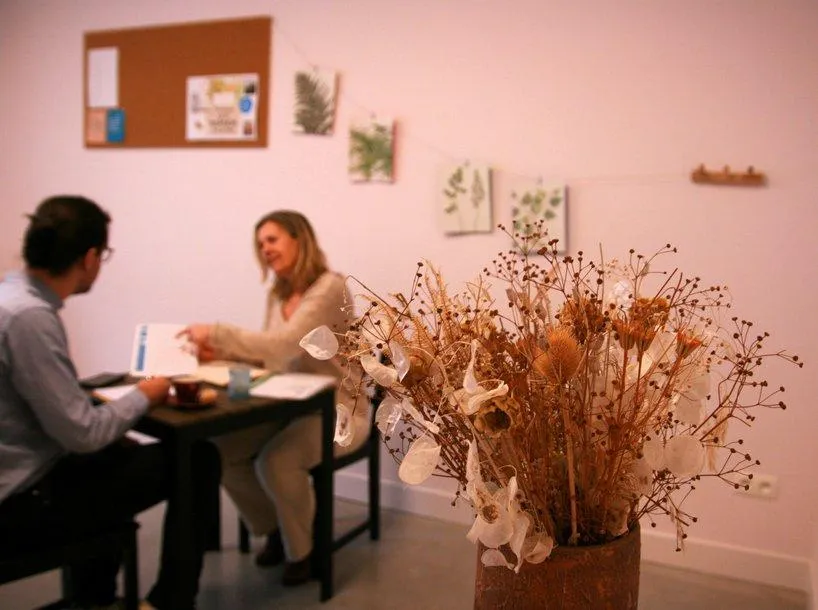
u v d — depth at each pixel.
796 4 2.31
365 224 3.02
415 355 0.91
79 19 3.56
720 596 2.39
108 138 3.54
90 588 2.12
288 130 3.14
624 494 0.95
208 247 3.38
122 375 2.32
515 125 2.72
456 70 2.81
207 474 2.04
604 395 0.90
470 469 0.85
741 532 2.51
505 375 0.89
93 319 3.69
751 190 2.41
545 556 0.90
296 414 2.15
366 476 3.12
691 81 2.46
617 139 2.57
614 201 2.59
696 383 0.92
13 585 2.37
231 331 2.38
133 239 3.55
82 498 1.74
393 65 2.91
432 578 2.47
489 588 0.97
